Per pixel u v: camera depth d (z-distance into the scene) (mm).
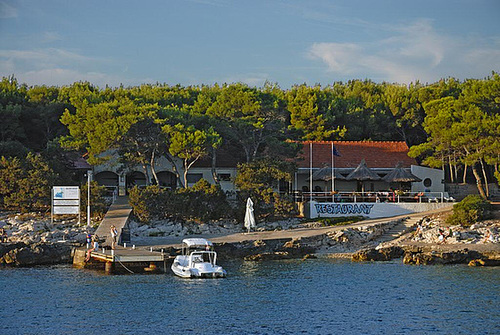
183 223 74312
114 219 70375
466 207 71562
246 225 72062
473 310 42812
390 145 97812
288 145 83812
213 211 75062
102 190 75562
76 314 41688
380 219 76875
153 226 72750
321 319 40875
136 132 80000
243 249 65500
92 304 44219
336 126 115062
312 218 78562
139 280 52719
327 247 69000
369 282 52094
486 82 87375
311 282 52188
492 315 41531
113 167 89562
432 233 69625
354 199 80312
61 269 57625
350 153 94562
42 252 60344
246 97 84562
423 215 76500
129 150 80875
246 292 48406
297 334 37688
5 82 125625
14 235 66812
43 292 47688
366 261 63469
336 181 90375
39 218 73562
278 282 52188
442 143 84688
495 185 95750
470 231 68375
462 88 116125
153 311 42562
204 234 72062
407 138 116438
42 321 40031
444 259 61344
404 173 83812
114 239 59125
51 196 72000
